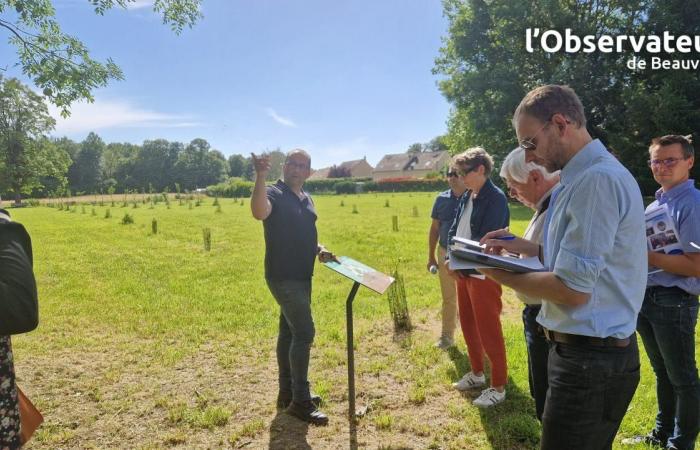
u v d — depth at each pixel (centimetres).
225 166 9694
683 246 256
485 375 422
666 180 267
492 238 233
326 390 397
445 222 466
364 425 344
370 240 1303
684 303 264
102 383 422
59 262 1069
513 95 2502
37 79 565
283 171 354
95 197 5791
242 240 1416
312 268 352
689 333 267
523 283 171
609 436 178
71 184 8244
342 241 1301
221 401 385
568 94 171
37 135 5012
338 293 736
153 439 329
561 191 172
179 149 9344
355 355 480
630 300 167
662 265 261
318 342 514
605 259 161
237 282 837
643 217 167
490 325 356
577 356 170
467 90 2702
